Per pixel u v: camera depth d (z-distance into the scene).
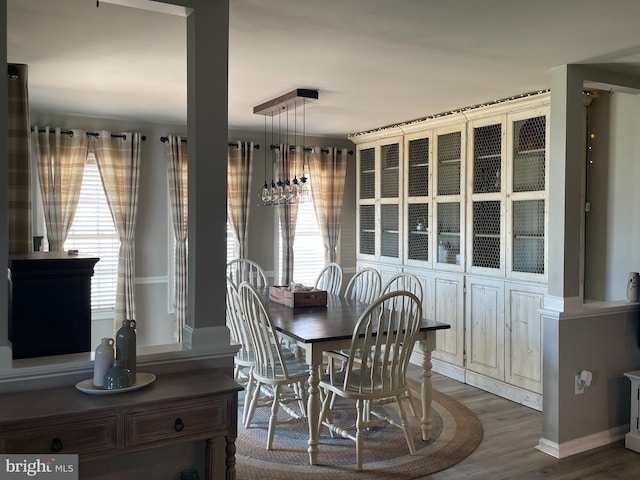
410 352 3.47
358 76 3.83
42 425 1.97
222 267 2.59
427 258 5.49
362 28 2.86
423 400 3.80
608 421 3.82
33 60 3.46
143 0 2.36
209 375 2.47
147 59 3.45
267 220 6.52
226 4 2.53
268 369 3.74
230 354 2.62
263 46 3.15
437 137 5.33
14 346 2.36
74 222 5.55
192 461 2.52
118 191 5.59
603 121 4.30
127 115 5.44
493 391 4.77
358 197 6.55
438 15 2.66
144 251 5.85
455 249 5.17
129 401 2.11
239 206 6.21
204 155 2.52
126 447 2.11
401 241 5.82
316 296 4.43
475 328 4.94
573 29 2.86
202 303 2.56
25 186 2.93
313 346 3.36
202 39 2.49
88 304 2.50
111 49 3.24
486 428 4.01
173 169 5.82
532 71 3.69
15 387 2.20
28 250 2.94
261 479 3.22
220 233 2.58
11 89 2.92
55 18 2.73
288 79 3.92
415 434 3.88
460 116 4.97
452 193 5.19
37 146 5.21
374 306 3.23
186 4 2.45
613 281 4.24
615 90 3.87
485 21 2.75
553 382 3.61
